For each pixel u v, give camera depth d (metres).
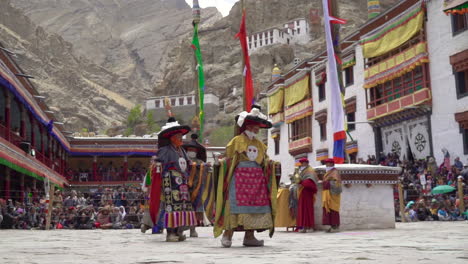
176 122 8.69
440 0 28.17
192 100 114.94
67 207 23.17
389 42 32.22
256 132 6.95
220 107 118.69
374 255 5.04
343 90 17.58
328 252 5.54
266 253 5.59
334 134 17.28
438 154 28.58
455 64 27.14
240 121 6.91
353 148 36.31
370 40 33.97
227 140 96.44
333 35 17.70
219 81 124.81
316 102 41.91
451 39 27.48
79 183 48.41
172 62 165.00
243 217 6.69
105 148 48.53
